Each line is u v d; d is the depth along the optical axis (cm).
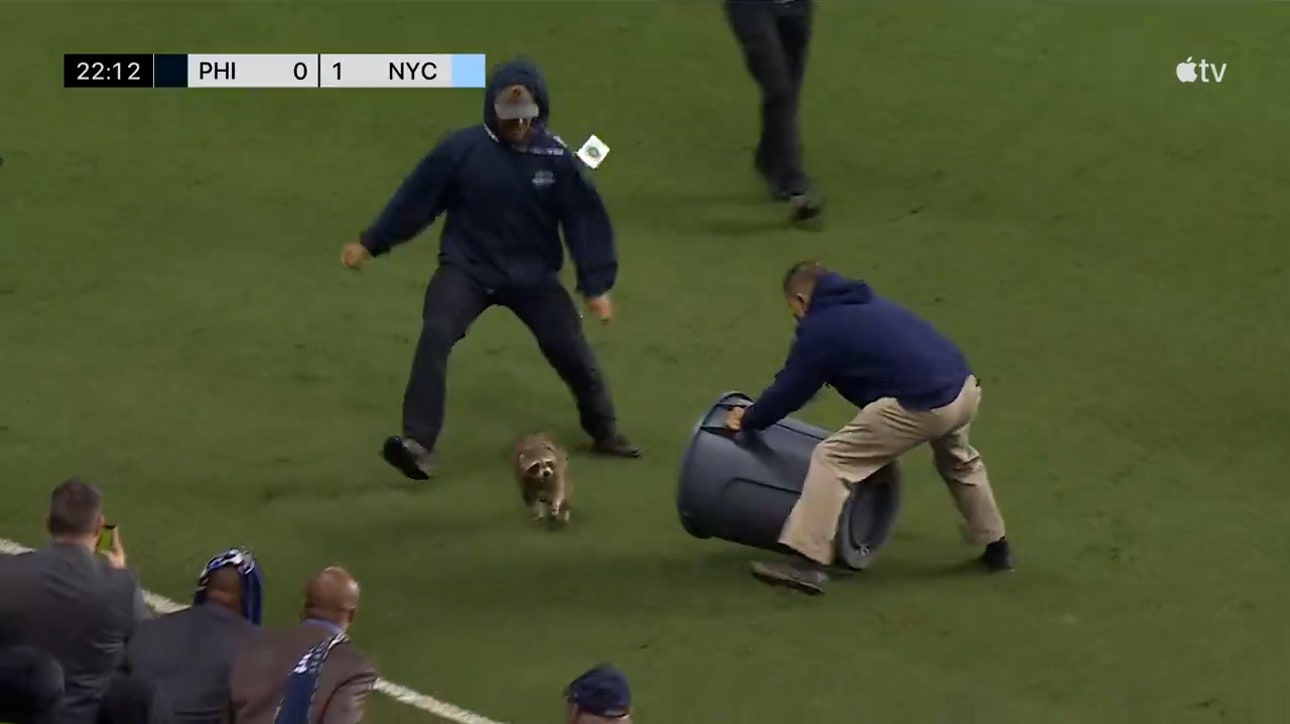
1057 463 4166
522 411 4394
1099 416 4369
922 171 5609
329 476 4097
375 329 4759
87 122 5872
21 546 3762
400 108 5975
